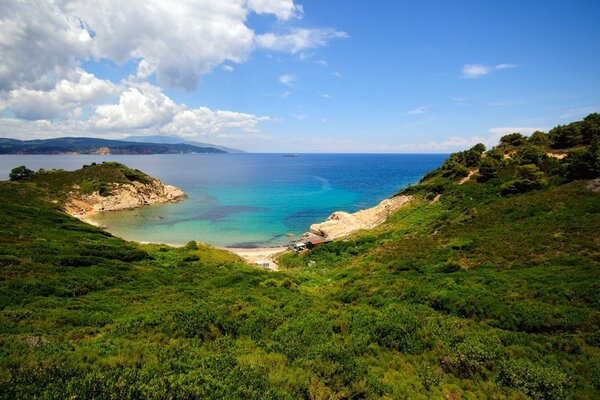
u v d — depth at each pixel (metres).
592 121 63.19
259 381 10.30
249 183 167.25
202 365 10.89
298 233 76.25
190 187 152.50
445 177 74.25
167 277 35.22
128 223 84.56
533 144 68.88
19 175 100.25
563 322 17.70
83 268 33.44
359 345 15.80
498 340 15.66
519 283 24.00
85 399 8.30
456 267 31.48
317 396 10.59
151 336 15.74
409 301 24.59
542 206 40.56
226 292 29.03
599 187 40.34
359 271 38.97
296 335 16.69
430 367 13.73
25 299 23.55
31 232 44.75
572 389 11.91
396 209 70.88
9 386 8.59
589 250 27.75
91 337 16.31
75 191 101.69
